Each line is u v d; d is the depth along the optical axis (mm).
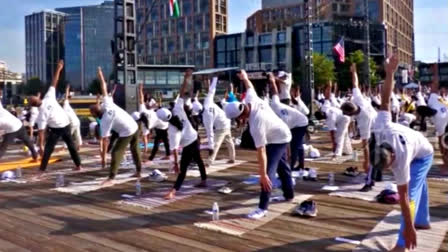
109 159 10625
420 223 4785
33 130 12852
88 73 100812
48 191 7234
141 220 5457
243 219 5371
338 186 7004
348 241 4535
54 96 8727
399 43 90562
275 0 84688
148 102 13383
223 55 70438
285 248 4398
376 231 4816
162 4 89625
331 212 5578
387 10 79500
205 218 5465
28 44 115750
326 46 57656
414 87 29844
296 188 6910
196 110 9891
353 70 7633
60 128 8766
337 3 72500
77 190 7203
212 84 9297
